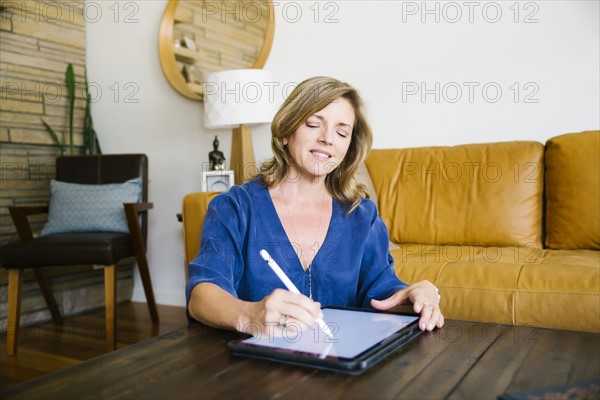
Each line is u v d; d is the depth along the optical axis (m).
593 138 1.94
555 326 1.34
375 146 2.63
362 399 0.55
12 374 1.99
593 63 2.14
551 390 0.55
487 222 2.05
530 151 2.07
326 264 1.01
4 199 2.98
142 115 3.34
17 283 2.30
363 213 1.07
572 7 2.17
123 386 0.60
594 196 1.87
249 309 0.78
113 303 2.36
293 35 2.82
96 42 3.48
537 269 1.44
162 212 3.28
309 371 0.64
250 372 0.64
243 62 2.94
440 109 2.47
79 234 2.59
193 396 0.56
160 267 3.30
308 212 1.05
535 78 2.26
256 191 1.04
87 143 3.44
